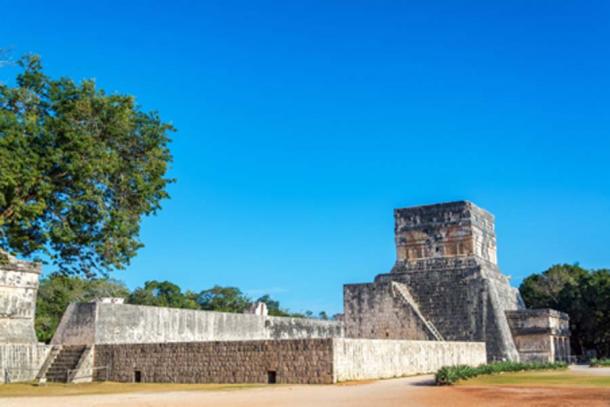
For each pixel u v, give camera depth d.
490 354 38.78
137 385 23.20
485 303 39.84
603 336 52.53
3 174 18.39
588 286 52.16
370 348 24.55
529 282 58.50
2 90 21.03
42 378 25.83
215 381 23.73
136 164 23.19
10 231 20.81
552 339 40.25
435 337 38.97
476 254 42.41
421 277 42.38
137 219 23.42
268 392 18.66
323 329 42.03
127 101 22.33
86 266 22.88
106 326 27.86
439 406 14.46
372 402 15.45
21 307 29.52
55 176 20.89
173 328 31.22
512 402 15.09
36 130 20.22
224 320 34.34
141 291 60.12
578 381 21.73
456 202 43.19
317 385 21.33
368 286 41.78
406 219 44.44
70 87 21.64
